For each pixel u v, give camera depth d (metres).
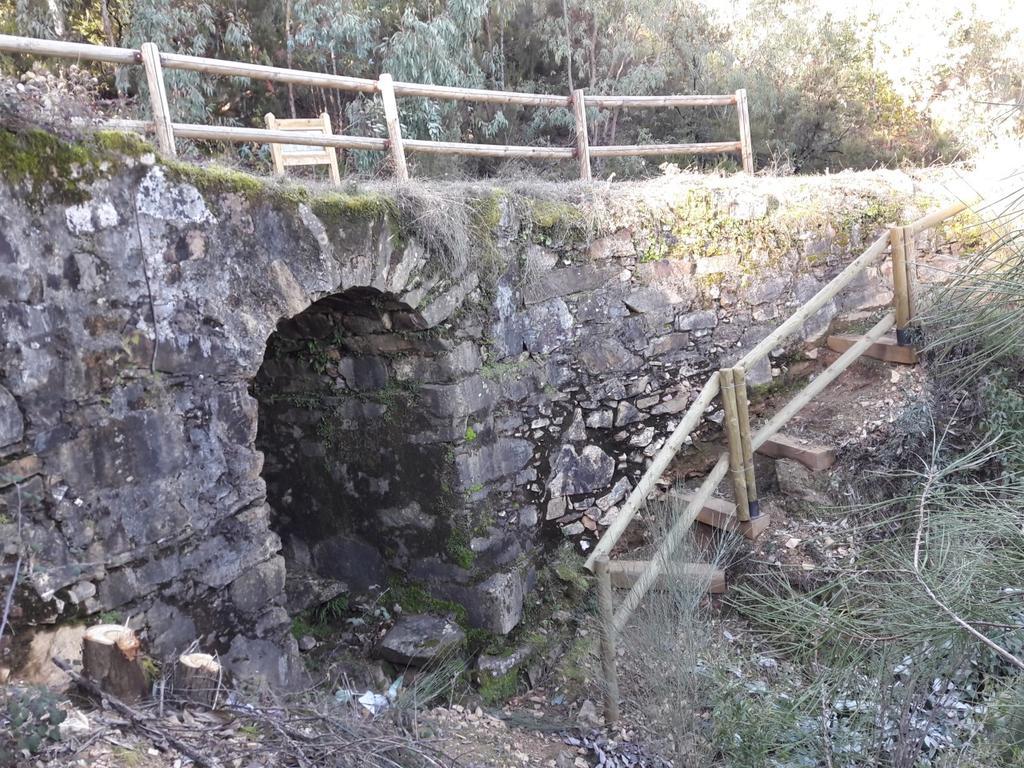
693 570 3.82
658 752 3.51
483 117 8.55
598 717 3.93
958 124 10.23
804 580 4.43
